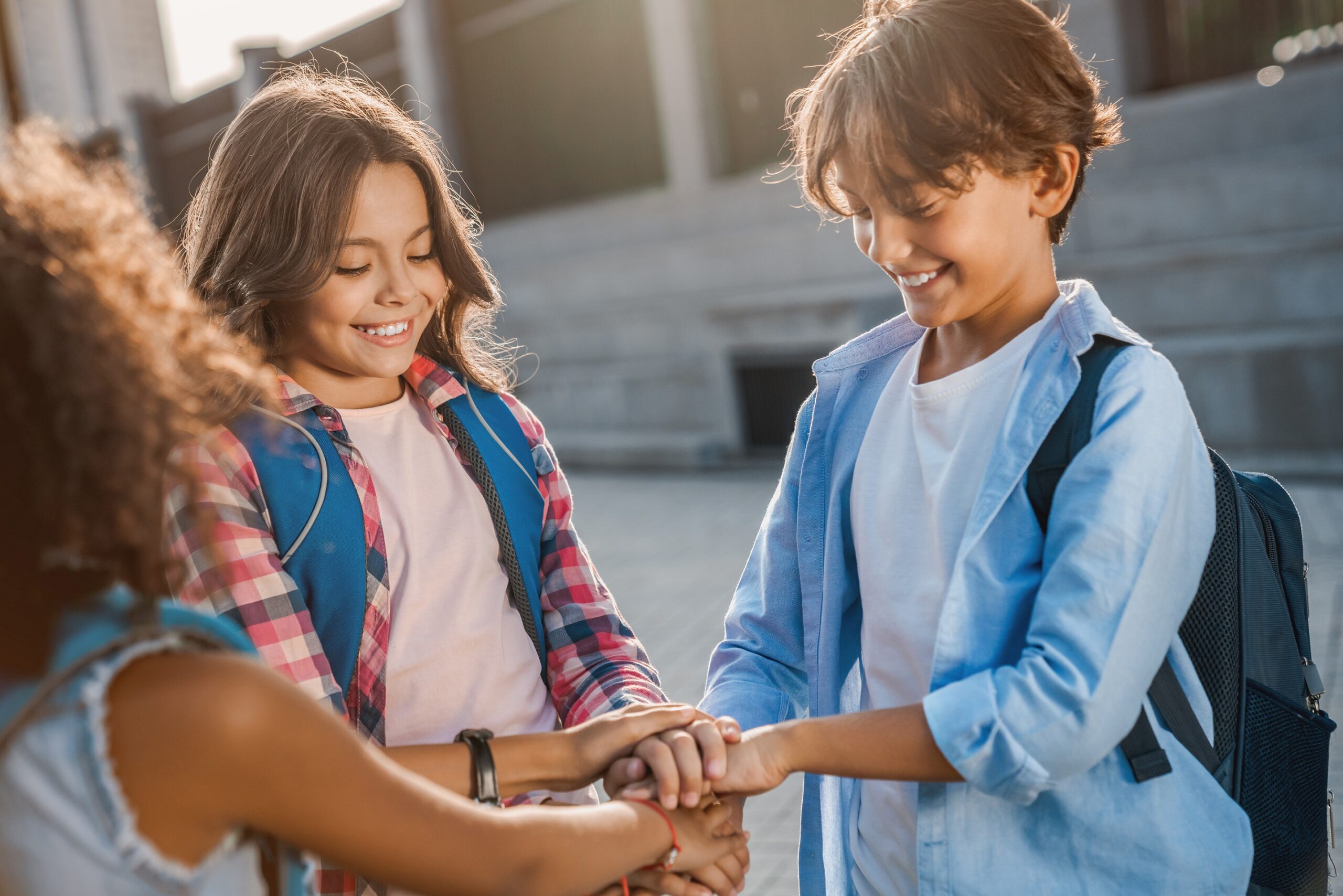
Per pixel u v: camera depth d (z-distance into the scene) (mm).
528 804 1695
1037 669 1308
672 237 10180
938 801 1437
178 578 1304
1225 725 1448
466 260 1773
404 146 1667
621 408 10211
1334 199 6410
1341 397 6074
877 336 1708
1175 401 1382
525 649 1786
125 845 929
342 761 1062
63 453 950
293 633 1537
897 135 1335
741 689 1706
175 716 954
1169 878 1371
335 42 13188
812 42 9539
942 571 1485
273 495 1573
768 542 1782
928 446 1534
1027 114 1343
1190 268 6777
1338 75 6582
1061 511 1360
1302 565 1605
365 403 1782
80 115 19906
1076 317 1430
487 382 1895
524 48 11594
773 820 3559
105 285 987
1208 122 7027
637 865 1420
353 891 1555
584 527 7758
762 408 9328
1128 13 7477
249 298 1619
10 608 951
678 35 10016
